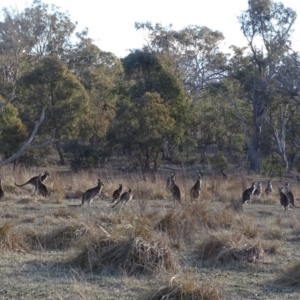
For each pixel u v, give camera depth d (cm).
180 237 1298
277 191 2806
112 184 2434
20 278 985
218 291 859
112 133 3922
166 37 6038
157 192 2289
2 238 1185
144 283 966
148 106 3847
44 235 1262
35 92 4294
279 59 5012
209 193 2361
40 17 6153
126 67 4653
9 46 5884
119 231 1111
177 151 4638
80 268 1048
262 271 1082
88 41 6366
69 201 2158
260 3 5088
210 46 6112
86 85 5538
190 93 6044
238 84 5916
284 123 5062
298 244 1350
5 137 4016
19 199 2127
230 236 1184
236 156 5497
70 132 4378
